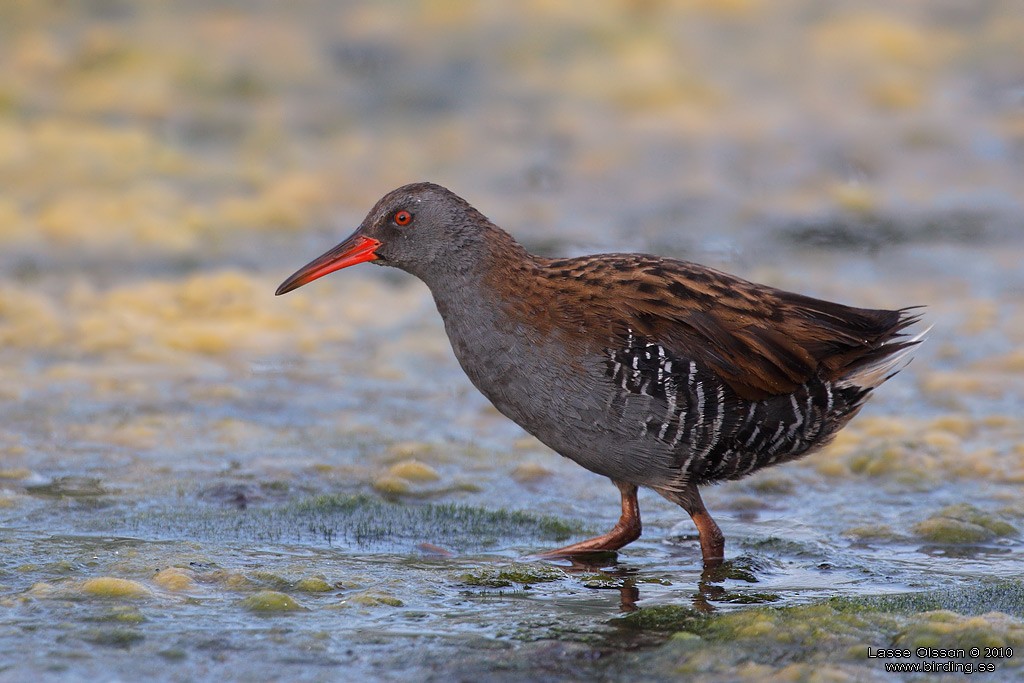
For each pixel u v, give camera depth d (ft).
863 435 39.78
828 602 28.53
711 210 60.13
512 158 64.75
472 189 61.46
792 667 25.17
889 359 31.65
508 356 31.71
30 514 33.40
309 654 25.86
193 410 41.29
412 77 72.43
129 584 28.76
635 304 30.83
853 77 74.08
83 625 26.89
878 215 59.93
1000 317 49.29
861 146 66.90
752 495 36.17
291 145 65.26
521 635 26.96
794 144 67.05
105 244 54.60
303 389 43.45
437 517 34.35
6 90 67.00
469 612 28.27
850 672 25.13
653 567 31.58
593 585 30.25
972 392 43.14
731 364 30.53
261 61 72.59
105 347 45.98
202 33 74.84
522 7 78.95
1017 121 70.03
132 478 36.11
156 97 68.64
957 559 31.86
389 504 34.94
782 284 52.26
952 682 24.76
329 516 34.04
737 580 30.63
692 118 69.51
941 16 81.46
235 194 59.93
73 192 58.80
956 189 62.85
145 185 60.13
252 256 54.49
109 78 69.67
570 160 64.69
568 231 57.41
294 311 50.21
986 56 76.79
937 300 50.96
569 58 74.79
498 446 39.65
